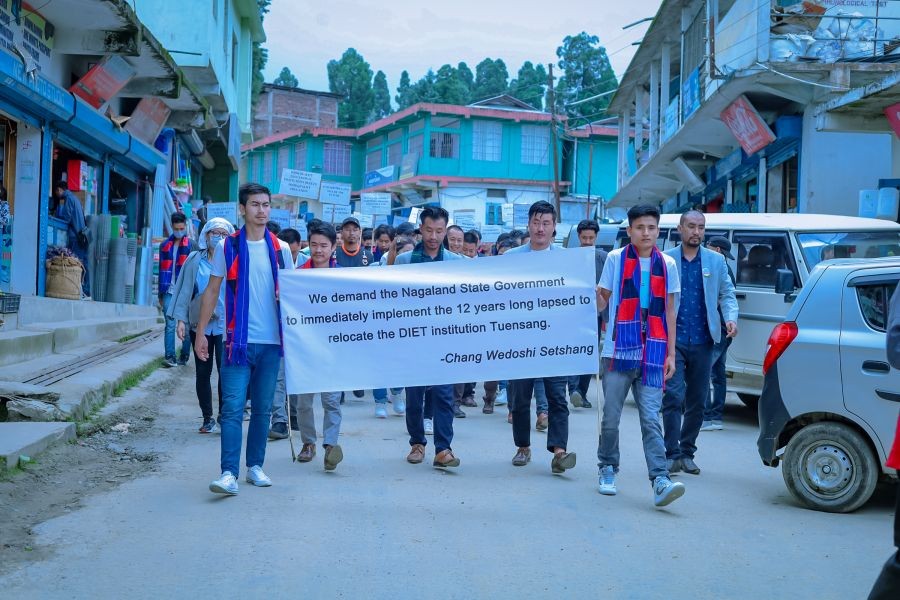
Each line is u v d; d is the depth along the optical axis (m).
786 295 9.71
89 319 13.77
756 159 20.12
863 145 16.61
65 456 6.91
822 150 16.58
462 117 44.53
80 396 8.20
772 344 6.50
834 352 6.18
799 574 4.70
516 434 7.30
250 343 6.26
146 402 9.75
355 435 8.74
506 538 5.23
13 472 6.18
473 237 11.89
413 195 46.00
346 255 10.35
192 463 7.12
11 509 5.52
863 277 6.22
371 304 6.61
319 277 6.56
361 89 74.19
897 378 5.91
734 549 5.13
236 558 4.73
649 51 25.98
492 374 6.70
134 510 5.62
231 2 26.62
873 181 16.64
